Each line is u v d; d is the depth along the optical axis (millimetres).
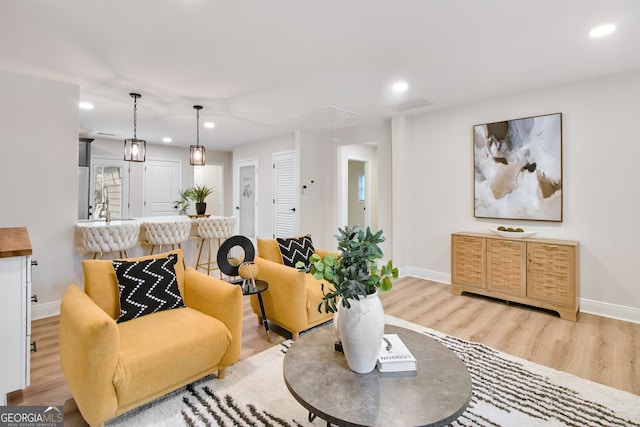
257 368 2223
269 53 2680
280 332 2834
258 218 6996
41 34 2344
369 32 2354
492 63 2879
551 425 1673
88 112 4438
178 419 1718
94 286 2055
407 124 4711
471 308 3424
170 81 3281
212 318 2078
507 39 2451
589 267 3289
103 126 5312
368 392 1321
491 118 3906
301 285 2590
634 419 1718
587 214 3287
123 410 1629
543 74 3127
